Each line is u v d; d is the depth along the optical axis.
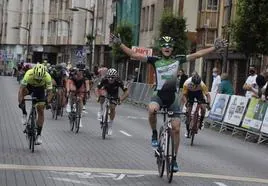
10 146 20.00
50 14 128.50
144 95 50.50
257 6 33.88
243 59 52.56
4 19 159.75
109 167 16.58
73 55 116.12
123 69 88.31
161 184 14.34
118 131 27.52
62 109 33.38
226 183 15.02
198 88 23.94
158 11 78.81
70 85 26.23
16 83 89.19
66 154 18.75
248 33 34.38
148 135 26.45
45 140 22.23
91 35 85.94
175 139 14.59
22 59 142.75
